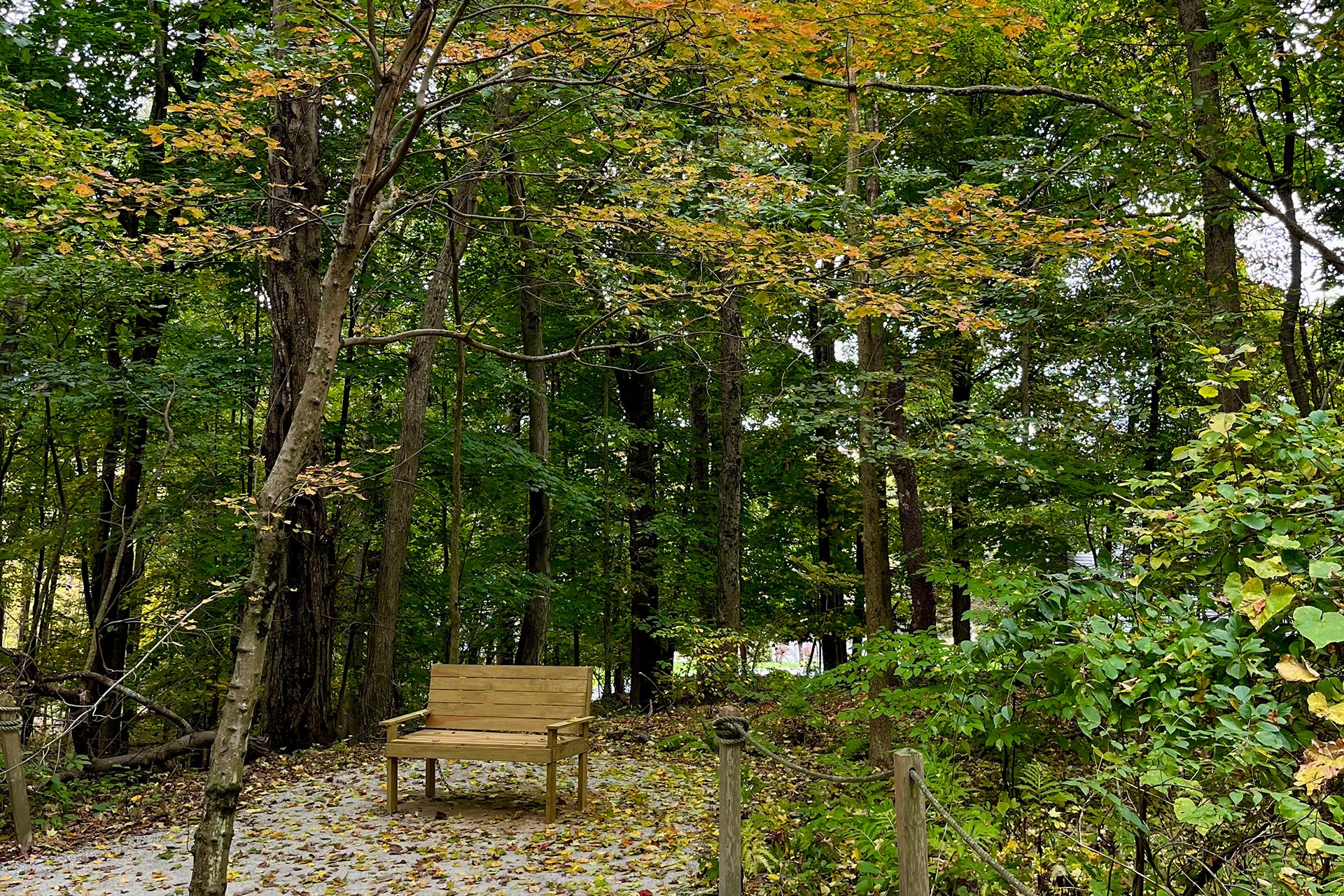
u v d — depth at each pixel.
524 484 13.29
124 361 11.30
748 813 6.00
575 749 6.66
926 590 10.02
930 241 5.01
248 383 11.47
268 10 10.94
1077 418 9.53
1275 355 8.99
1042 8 9.12
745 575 17.66
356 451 13.66
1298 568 2.63
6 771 6.09
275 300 9.70
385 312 12.76
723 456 13.73
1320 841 2.33
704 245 5.10
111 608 12.95
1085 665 3.22
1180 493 3.83
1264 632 2.96
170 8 11.59
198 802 7.32
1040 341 9.11
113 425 11.39
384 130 4.21
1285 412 2.96
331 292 4.25
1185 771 2.91
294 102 9.30
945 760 4.25
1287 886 2.55
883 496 7.77
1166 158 7.96
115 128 11.22
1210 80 8.36
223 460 12.77
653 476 16.28
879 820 3.92
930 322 5.38
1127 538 5.45
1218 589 3.37
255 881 5.16
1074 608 3.48
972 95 10.06
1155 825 3.27
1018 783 4.20
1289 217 8.98
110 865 5.62
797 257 5.00
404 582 14.76
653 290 5.41
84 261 8.68
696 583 15.97
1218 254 8.38
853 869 4.33
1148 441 10.46
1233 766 2.81
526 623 14.11
